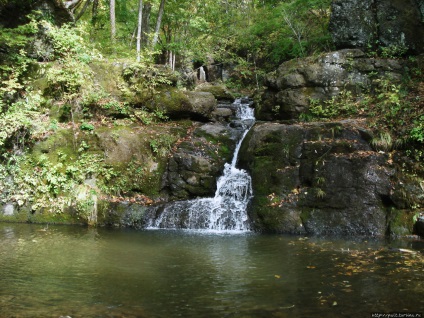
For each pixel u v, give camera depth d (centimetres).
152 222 979
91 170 1062
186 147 1175
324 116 1205
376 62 1220
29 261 623
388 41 1252
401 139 919
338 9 1316
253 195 1009
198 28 2011
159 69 1345
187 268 591
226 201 1020
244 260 639
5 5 1309
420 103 1008
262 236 856
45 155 1082
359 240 799
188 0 2064
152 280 531
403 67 1191
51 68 1184
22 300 449
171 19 2148
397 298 454
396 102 1020
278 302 448
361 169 901
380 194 877
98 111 1224
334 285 504
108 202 1018
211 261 633
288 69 1331
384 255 661
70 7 1555
